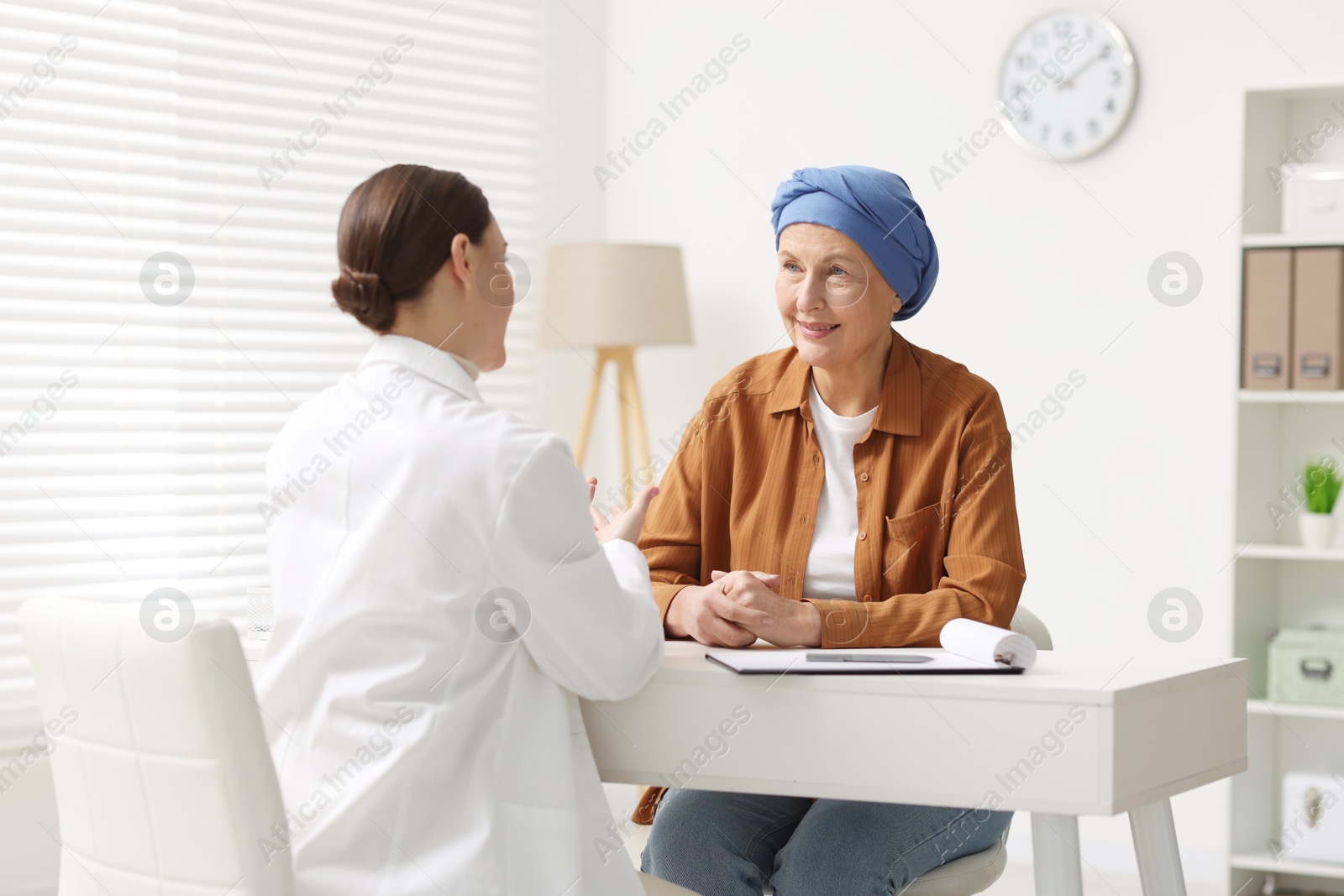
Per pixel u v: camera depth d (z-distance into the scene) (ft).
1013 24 11.06
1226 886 9.18
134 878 4.26
